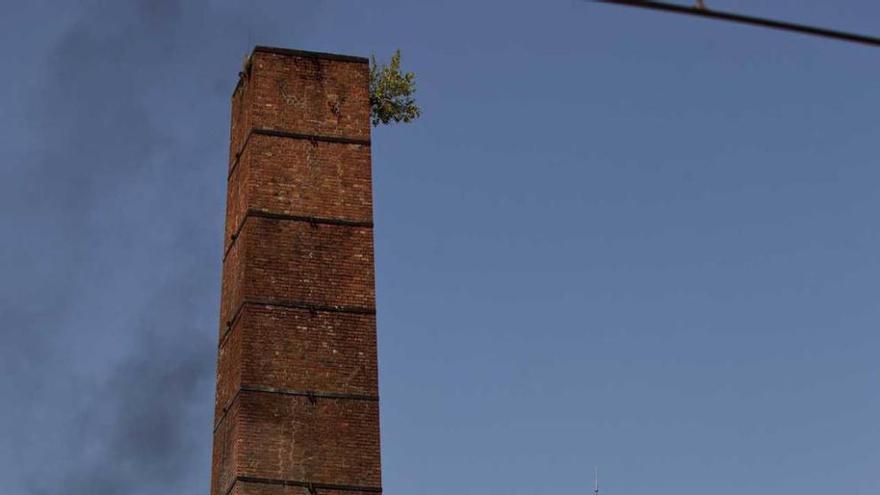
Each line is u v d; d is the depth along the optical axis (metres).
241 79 41.16
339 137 39.81
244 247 38.44
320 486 36.75
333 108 40.03
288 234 38.62
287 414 37.12
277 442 36.84
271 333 37.72
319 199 39.12
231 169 41.19
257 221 38.53
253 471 36.47
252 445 36.66
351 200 39.34
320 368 37.72
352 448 37.28
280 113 39.59
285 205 38.88
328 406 37.47
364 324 38.41
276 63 40.00
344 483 36.94
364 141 39.94
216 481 38.25
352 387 37.78
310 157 39.44
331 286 38.50
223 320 39.69
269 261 38.28
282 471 36.66
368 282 38.75
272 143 39.28
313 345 37.88
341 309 38.34
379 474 37.25
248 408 36.94
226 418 38.03
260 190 38.81
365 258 38.94
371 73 42.31
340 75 40.38
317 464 36.91
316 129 39.72
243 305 37.78
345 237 39.00
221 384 39.06
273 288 38.09
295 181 39.12
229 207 40.81
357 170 39.66
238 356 37.69
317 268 38.53
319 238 38.81
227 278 39.91
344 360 37.97
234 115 41.72
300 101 39.84
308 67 40.22
